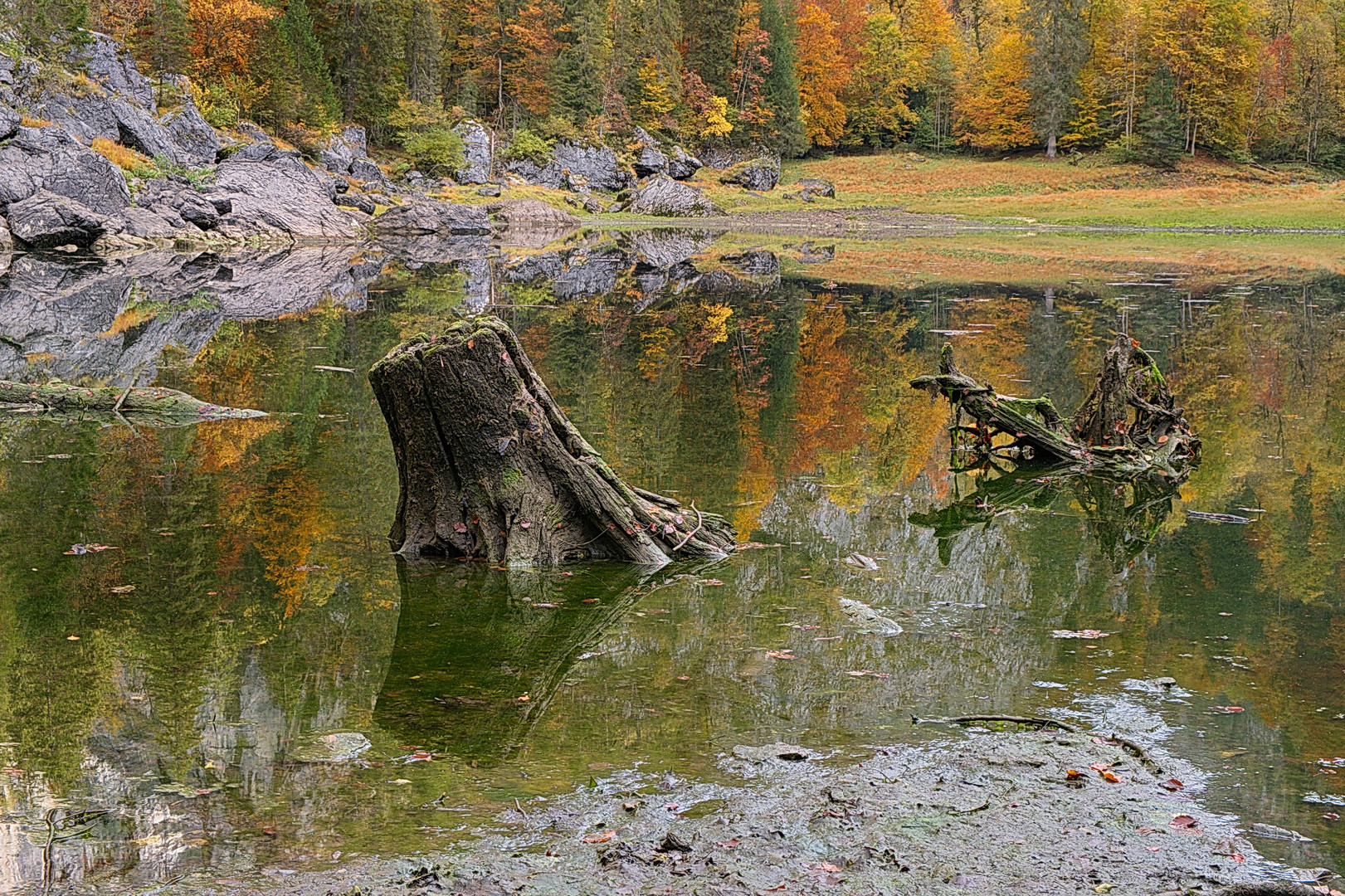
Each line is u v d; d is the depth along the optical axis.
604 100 76.56
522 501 6.88
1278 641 5.34
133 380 12.94
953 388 9.94
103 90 42.56
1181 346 17.19
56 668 4.93
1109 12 87.62
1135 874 3.16
